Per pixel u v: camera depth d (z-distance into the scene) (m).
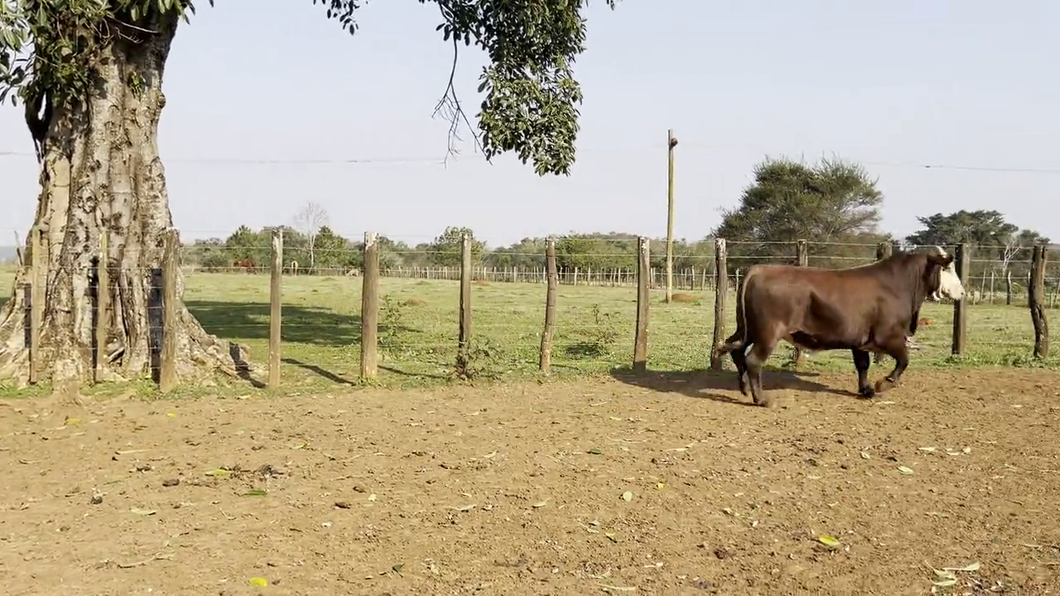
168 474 7.42
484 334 18.77
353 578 5.29
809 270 10.57
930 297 11.05
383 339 17.45
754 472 7.64
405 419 9.67
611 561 5.61
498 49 13.72
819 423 9.62
